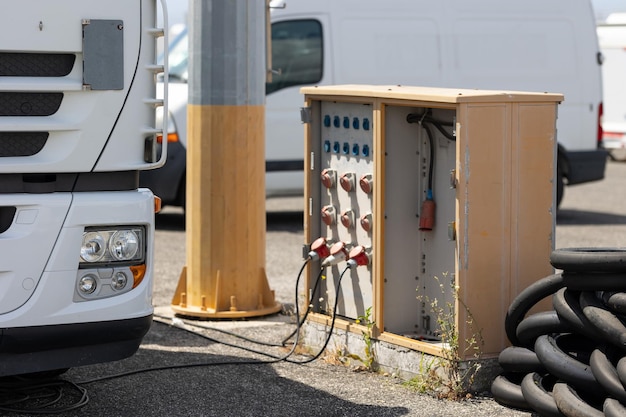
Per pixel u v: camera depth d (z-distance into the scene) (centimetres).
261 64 1038
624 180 2525
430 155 841
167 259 1429
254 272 1051
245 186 1034
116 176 689
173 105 1608
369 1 1698
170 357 895
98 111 670
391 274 859
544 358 704
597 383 677
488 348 780
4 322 651
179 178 1606
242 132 1027
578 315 699
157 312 1079
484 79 1755
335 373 846
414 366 809
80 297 673
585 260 686
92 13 662
